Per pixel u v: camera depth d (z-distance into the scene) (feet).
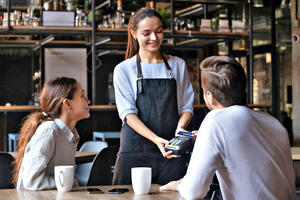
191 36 20.80
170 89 8.27
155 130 8.18
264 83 22.31
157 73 8.32
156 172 8.06
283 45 22.12
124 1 22.00
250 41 21.74
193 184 5.41
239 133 5.27
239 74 5.46
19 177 6.64
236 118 5.32
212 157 5.31
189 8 23.21
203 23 21.20
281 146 5.44
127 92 8.30
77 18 19.39
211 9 24.47
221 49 25.39
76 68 24.82
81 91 7.27
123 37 22.27
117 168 8.18
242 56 23.76
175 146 7.07
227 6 23.80
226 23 21.53
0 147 17.62
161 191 6.34
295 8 16.99
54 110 7.07
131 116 8.09
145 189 6.09
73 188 6.58
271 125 5.46
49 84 7.17
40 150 6.57
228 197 5.38
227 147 5.27
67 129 7.03
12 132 17.66
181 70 8.53
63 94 7.07
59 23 18.98
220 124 5.33
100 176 9.63
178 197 5.88
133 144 8.09
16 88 27.68
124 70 8.36
